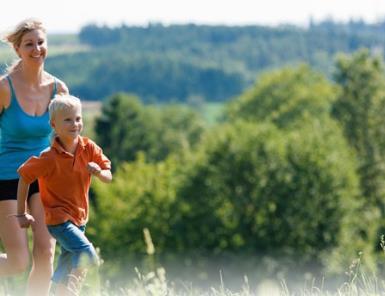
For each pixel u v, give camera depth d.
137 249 115.06
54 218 18.31
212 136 118.69
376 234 123.19
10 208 19.73
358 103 157.62
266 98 172.50
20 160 19.92
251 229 111.50
